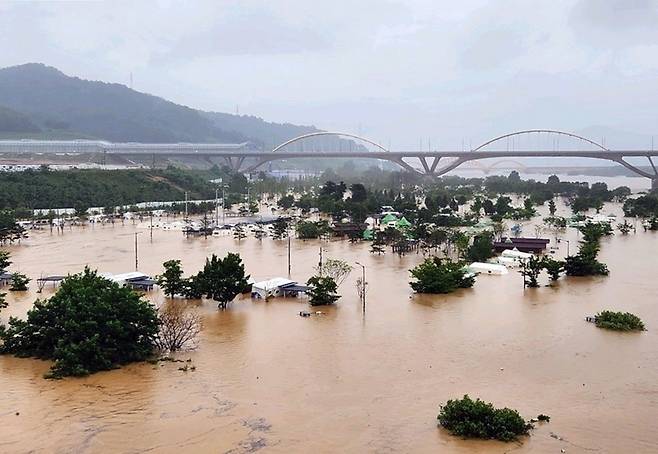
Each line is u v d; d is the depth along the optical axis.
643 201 179.88
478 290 78.94
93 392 44.34
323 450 36.09
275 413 41.03
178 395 43.91
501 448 36.25
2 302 64.12
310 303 70.88
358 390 44.97
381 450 36.09
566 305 70.50
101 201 185.00
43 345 51.56
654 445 36.59
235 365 50.12
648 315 66.00
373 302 72.12
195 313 66.44
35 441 36.97
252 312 67.25
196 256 107.31
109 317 50.69
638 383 46.31
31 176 190.12
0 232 120.31
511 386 45.78
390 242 120.00
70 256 106.25
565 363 50.75
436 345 55.53
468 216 160.12
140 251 113.06
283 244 123.62
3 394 43.84
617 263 99.50
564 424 39.38
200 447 36.41
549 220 152.88
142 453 35.66
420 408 41.88
